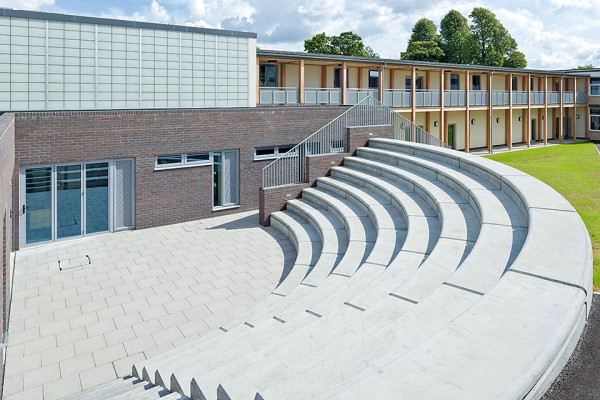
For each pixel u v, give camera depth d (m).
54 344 6.90
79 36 12.34
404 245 7.16
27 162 11.24
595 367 2.82
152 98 13.66
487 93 30.88
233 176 15.00
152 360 5.91
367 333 4.02
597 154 24.88
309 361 3.59
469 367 2.21
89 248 11.48
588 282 3.14
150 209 13.33
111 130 12.38
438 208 8.46
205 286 9.06
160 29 13.60
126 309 8.08
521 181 7.14
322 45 58.44
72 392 5.73
